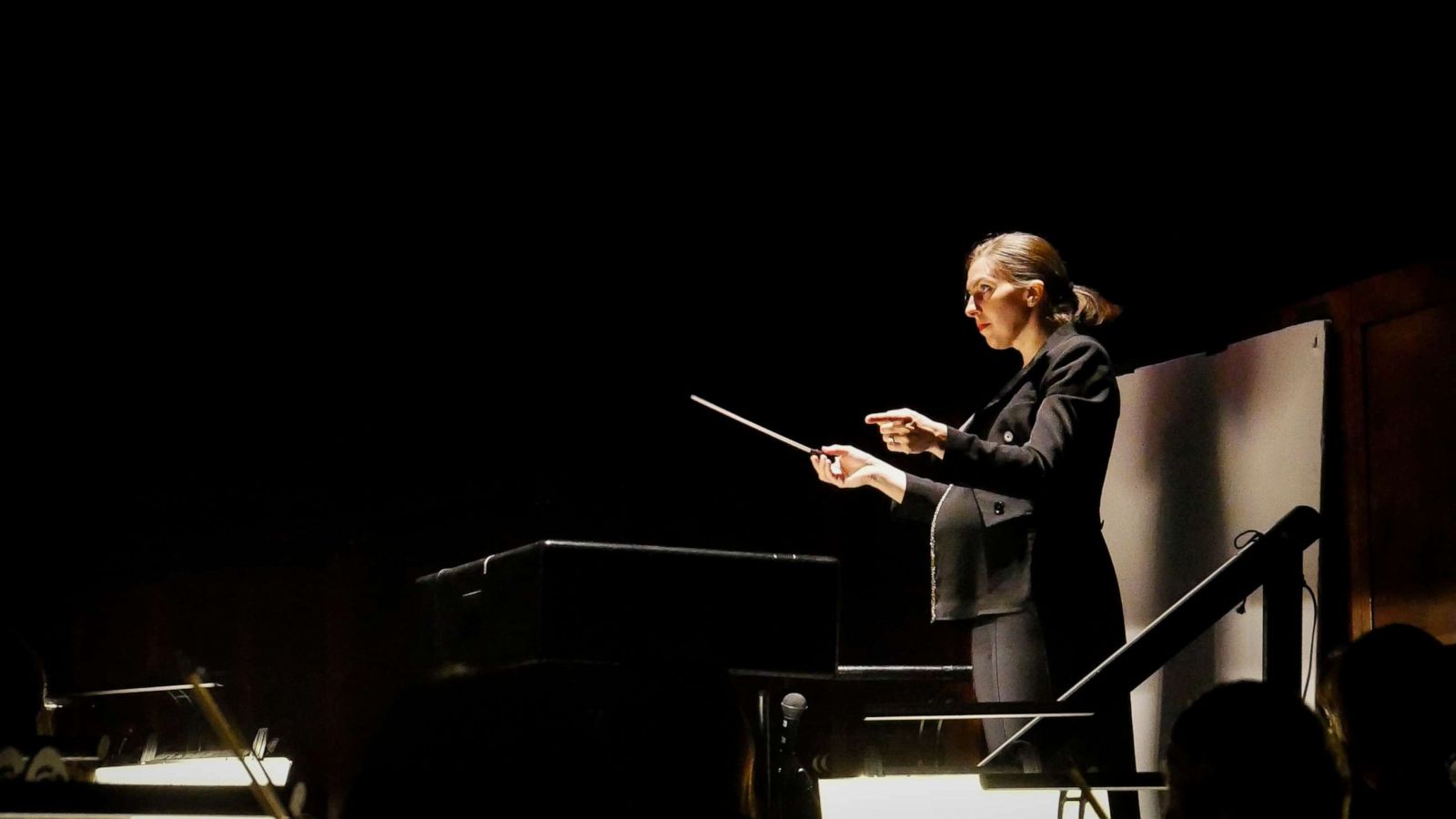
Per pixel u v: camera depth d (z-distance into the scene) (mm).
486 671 2805
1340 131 8172
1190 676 8078
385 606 10914
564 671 2883
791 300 11000
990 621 6660
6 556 10383
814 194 10609
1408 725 4277
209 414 10781
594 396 11234
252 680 10586
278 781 7039
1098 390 6750
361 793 2693
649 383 11219
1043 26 9367
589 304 11086
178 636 10586
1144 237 9523
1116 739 6312
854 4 9688
